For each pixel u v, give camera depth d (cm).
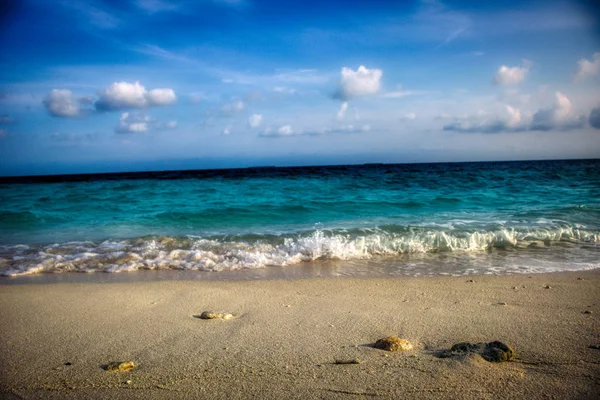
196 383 261
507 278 569
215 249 786
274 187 2083
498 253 755
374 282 559
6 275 635
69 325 393
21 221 1162
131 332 370
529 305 430
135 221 1149
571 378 252
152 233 982
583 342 314
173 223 1120
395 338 319
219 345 331
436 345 319
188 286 548
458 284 538
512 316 390
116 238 915
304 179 2692
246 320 398
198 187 2152
